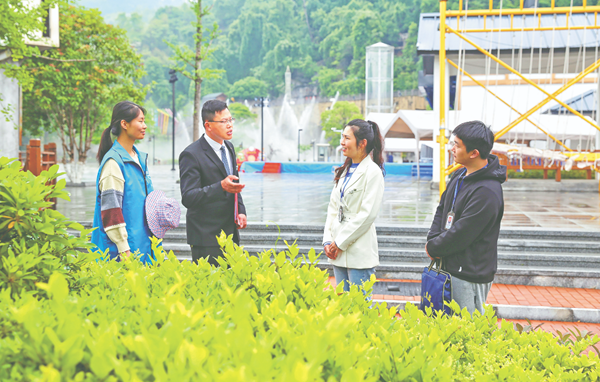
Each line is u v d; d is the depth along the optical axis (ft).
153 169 166.91
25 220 6.03
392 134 82.74
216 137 11.41
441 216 10.28
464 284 9.23
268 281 6.16
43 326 4.13
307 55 511.81
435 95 51.34
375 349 4.90
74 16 58.39
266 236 22.97
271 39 527.81
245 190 51.16
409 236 22.68
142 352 3.64
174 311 4.12
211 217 11.03
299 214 28.94
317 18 551.18
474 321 7.30
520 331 7.33
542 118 56.85
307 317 4.47
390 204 34.63
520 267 19.40
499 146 33.12
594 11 25.45
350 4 525.75
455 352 6.03
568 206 33.40
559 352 6.45
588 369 6.25
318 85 478.59
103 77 59.52
